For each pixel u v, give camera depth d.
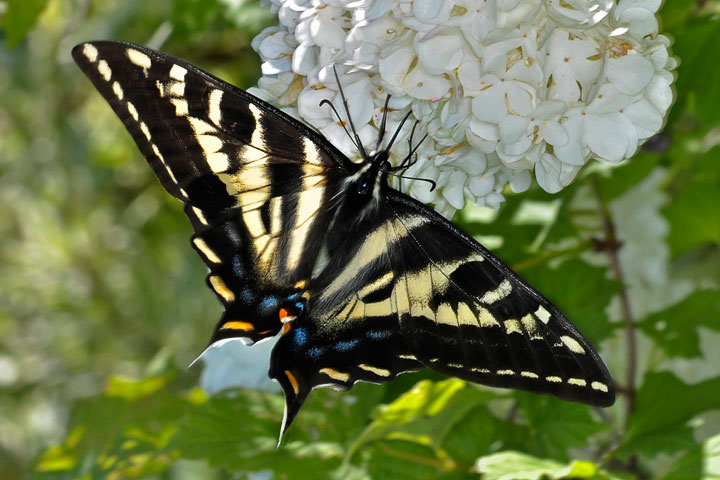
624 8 0.60
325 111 0.62
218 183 0.62
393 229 0.63
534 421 0.65
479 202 0.62
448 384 0.64
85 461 0.68
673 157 0.70
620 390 0.67
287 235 0.63
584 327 0.66
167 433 0.68
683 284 0.71
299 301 0.63
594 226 0.68
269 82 0.62
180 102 0.62
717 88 0.66
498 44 0.60
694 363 0.71
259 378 0.67
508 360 0.62
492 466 0.64
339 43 0.61
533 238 0.67
